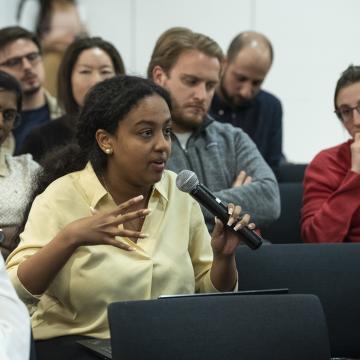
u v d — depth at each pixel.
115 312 4.36
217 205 4.93
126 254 5.16
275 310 4.53
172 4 13.54
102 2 13.58
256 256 5.63
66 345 5.01
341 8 13.22
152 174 5.09
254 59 8.70
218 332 4.43
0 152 6.69
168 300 4.45
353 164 6.75
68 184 5.25
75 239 4.71
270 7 13.37
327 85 13.34
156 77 6.80
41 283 4.83
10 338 4.02
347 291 5.66
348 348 5.63
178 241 5.34
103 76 8.30
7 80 6.59
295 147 13.45
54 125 7.91
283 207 7.54
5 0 12.92
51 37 12.51
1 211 6.40
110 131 5.11
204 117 6.87
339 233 6.66
